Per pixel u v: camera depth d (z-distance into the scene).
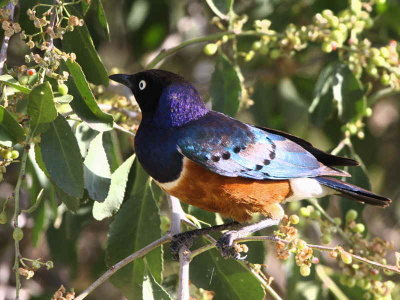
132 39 15.11
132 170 11.63
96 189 9.62
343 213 12.39
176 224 10.11
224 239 10.22
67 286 15.14
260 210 10.55
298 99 15.29
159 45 15.18
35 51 11.20
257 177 10.31
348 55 12.59
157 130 10.24
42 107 8.61
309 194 11.03
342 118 12.41
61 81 8.86
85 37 9.83
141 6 14.71
